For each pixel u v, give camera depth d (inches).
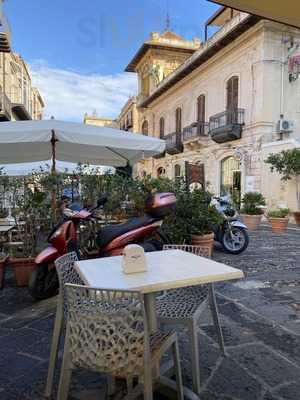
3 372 94.1
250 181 552.4
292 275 192.5
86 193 207.3
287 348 106.7
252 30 534.9
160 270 81.1
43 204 185.6
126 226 174.2
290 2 97.5
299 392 84.8
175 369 79.5
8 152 280.7
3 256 174.7
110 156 316.2
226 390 85.7
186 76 756.0
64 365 68.7
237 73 585.3
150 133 997.2
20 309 141.1
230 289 166.6
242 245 252.2
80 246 185.3
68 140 196.7
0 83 677.3
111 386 81.4
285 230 392.5
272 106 529.3
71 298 67.0
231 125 563.5
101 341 64.0
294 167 435.2
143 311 63.1
